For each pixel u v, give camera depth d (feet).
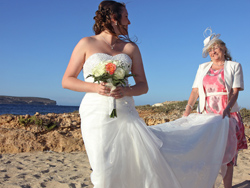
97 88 9.32
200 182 10.78
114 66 8.81
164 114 44.93
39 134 25.77
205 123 12.24
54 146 24.73
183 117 13.39
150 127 11.89
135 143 9.26
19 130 25.34
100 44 10.14
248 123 34.60
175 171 10.23
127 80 10.11
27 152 23.54
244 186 15.31
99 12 10.27
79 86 9.56
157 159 9.41
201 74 14.29
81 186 14.92
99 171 8.63
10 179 15.81
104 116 9.27
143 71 10.71
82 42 10.02
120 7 10.32
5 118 26.78
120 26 10.28
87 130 9.32
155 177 9.13
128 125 9.40
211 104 13.74
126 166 8.98
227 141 12.39
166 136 11.06
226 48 14.16
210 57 14.39
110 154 8.87
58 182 15.42
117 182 8.76
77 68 10.05
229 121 12.71
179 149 10.69
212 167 11.28
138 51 10.73
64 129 26.86
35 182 15.37
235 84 13.29
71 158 21.62
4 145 23.73
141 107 60.23
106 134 9.09
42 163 19.81
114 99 9.28
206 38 14.23
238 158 21.99
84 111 9.67
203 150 11.36
